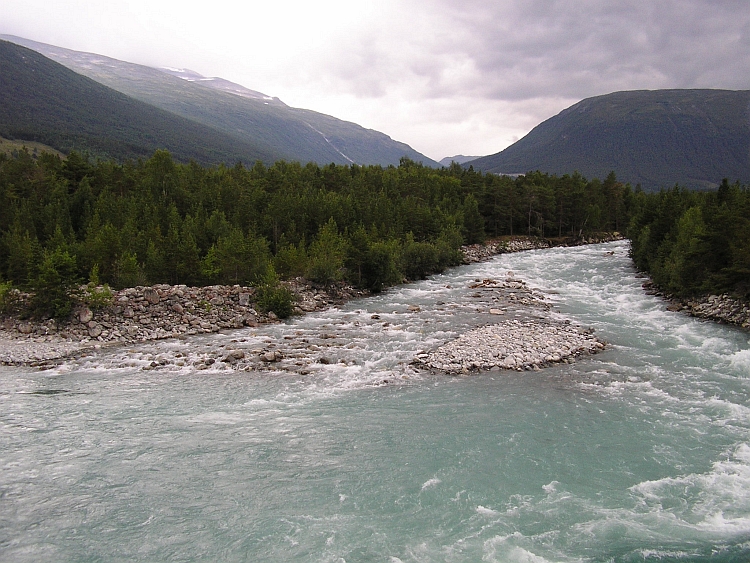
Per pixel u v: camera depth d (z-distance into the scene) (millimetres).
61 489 19203
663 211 75500
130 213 76812
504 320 46844
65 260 43844
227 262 60656
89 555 15633
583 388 29969
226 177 115812
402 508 18109
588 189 140250
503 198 124188
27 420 25344
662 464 21047
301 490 19297
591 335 41281
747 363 33969
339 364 34500
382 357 36000
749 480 19703
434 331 43031
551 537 16375
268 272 53031
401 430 24453
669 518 17328
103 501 18469
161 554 15695
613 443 22953
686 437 23469
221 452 22172
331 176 127375
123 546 16062
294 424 25109
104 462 21250
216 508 18125
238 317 46906
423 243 81000
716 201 85812
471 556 15438
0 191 84188
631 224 103625
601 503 18328
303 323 47062
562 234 128500
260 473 20484
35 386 30641
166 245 61781
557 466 20984
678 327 44344
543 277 73500
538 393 29234
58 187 90062
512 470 20703
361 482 19844
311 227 87625
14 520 17312
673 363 34594
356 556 15523
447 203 117625
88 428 24500
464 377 32094
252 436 23750
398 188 126562
